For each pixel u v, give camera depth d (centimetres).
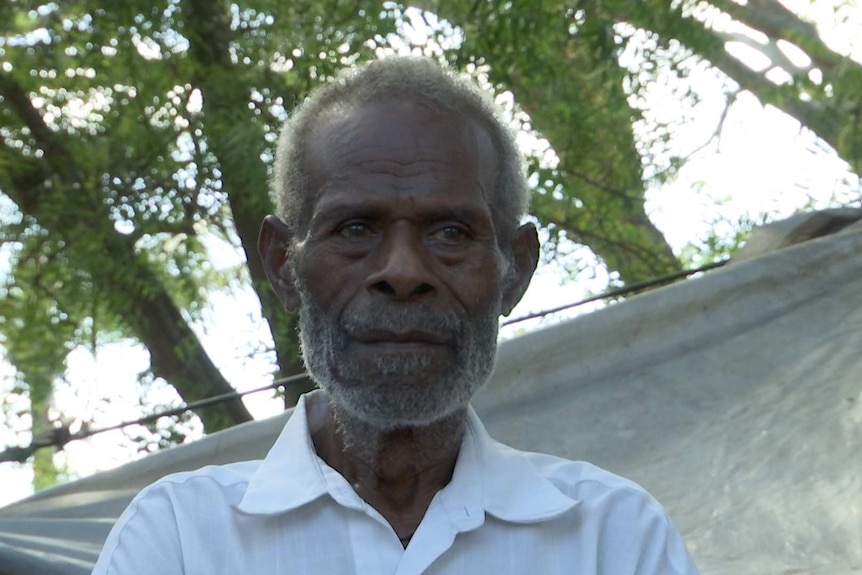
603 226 941
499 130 218
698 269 485
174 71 830
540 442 392
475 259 208
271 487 208
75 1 865
